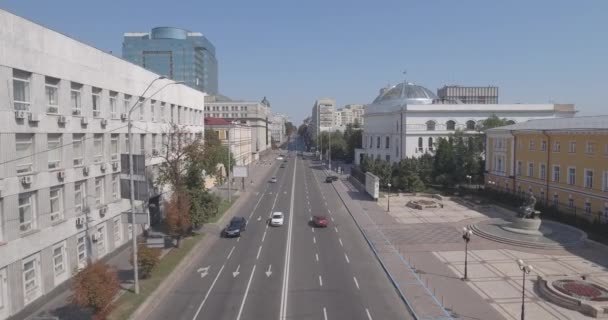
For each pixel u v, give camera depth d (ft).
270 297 88.69
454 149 245.24
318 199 226.79
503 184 215.92
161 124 154.30
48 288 87.76
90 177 105.19
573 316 79.41
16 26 78.18
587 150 155.74
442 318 78.13
